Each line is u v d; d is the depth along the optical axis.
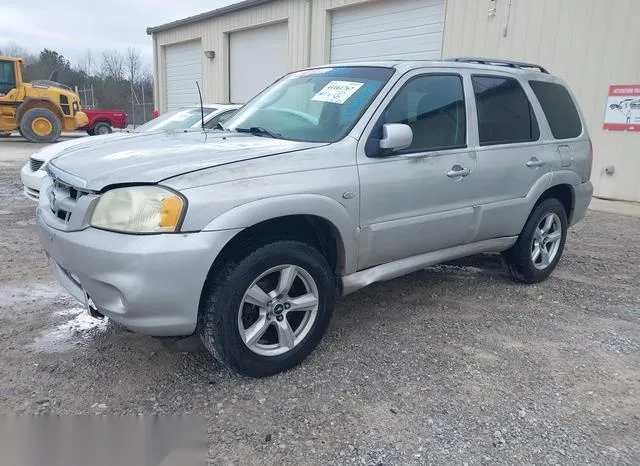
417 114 3.63
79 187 2.77
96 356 3.18
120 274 2.52
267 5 14.70
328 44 13.23
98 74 46.97
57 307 3.90
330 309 3.22
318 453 2.38
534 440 2.51
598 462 2.37
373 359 3.26
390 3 11.72
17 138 22.28
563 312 4.12
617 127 8.74
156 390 2.84
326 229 3.24
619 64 8.55
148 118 34.78
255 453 2.37
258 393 2.84
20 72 19.61
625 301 4.40
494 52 9.98
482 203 4.03
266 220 2.86
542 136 4.59
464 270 5.13
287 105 3.88
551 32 9.20
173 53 19.97
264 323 2.95
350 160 3.20
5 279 4.47
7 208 7.40
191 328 2.68
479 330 3.73
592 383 3.05
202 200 2.60
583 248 6.13
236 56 16.66
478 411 2.73
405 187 3.45
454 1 10.43
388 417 2.66
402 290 4.51
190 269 2.55
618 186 8.93
